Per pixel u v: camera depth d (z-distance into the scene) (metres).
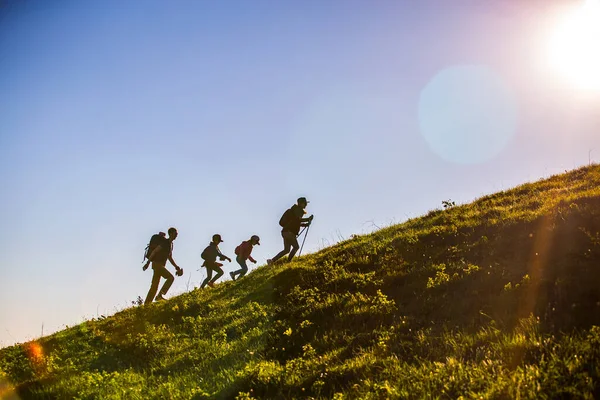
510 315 9.22
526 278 10.44
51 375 13.57
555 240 12.15
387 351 9.45
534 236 12.80
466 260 12.95
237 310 15.62
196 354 12.98
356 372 8.98
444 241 15.06
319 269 16.20
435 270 12.92
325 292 14.14
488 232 14.35
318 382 8.88
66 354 15.52
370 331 10.85
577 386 6.45
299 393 8.98
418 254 14.64
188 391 10.30
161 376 12.02
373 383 8.26
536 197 17.08
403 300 11.88
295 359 10.35
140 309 18.69
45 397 12.11
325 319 12.22
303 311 13.23
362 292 13.30
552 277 10.27
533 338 7.90
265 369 10.12
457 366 7.84
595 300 8.78
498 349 7.98
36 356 15.67
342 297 13.20
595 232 11.82
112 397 11.17
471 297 10.66
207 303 17.48
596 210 12.92
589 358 6.96
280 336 12.23
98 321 18.75
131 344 14.82
